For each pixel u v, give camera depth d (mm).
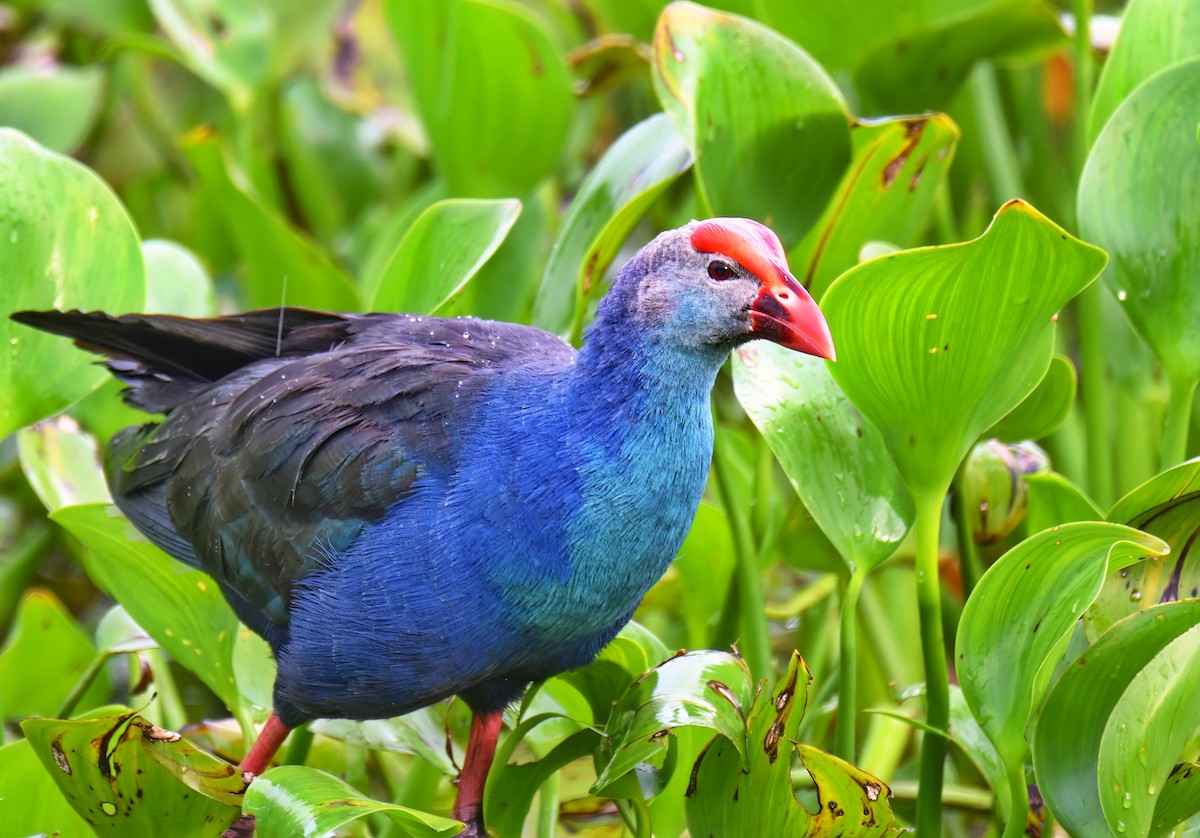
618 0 7160
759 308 6723
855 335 6707
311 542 6773
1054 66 7242
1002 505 6832
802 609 6988
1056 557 6680
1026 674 6695
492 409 6750
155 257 6945
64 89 7223
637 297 6727
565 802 6867
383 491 6754
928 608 6754
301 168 7277
